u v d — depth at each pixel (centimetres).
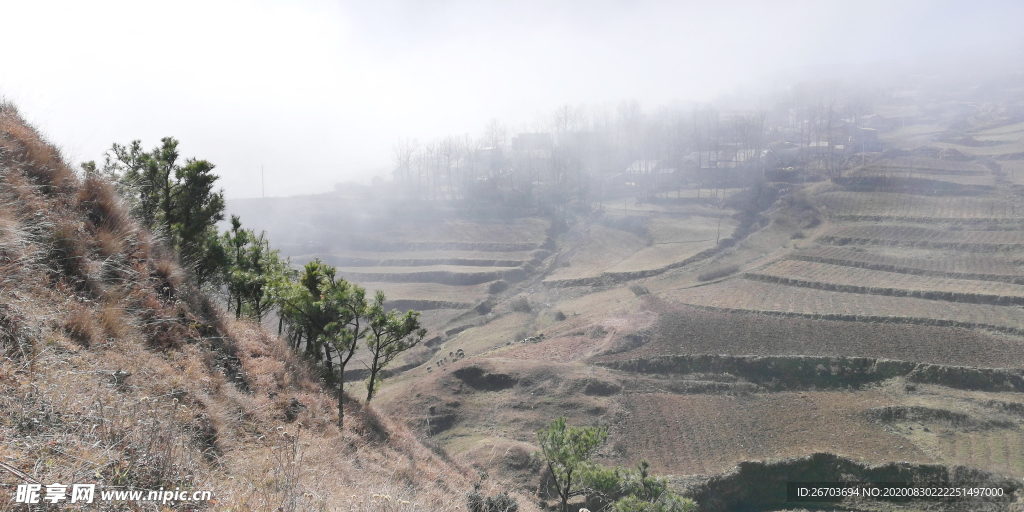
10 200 999
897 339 7444
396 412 6400
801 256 11494
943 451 5234
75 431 632
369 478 1112
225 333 1472
